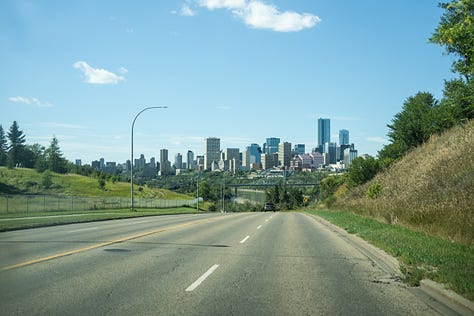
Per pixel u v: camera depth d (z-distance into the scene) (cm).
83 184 12462
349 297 835
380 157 6328
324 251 1516
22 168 14062
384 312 731
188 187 17925
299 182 16775
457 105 4284
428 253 1223
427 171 3177
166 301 789
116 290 870
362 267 1182
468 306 719
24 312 705
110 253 1392
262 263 1238
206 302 786
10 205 5356
